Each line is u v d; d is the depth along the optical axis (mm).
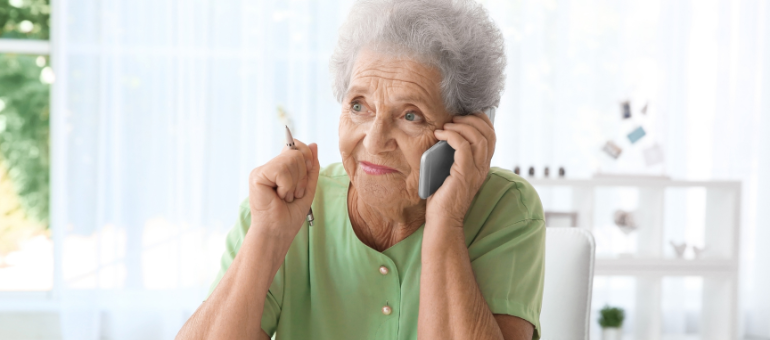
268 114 3293
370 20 800
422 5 795
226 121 3291
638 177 2801
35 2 3758
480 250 886
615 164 3268
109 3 3207
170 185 3268
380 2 811
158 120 3256
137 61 3232
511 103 3318
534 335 898
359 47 813
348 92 815
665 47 3336
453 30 801
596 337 3312
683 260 2701
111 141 3242
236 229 946
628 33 3355
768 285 3418
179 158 3262
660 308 2754
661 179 2756
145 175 3260
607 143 2936
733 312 2693
